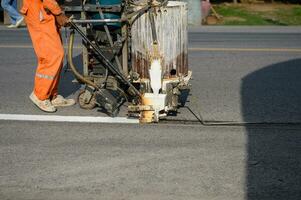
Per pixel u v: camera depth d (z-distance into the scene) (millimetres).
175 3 14766
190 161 11641
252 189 10258
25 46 27734
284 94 17625
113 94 15812
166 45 14180
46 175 10953
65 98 17203
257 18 42250
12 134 13547
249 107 16000
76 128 13984
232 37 31078
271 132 13656
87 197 9961
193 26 36938
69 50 14852
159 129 13852
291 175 10914
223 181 10609
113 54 14523
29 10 14719
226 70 21500
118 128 13945
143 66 14375
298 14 44688
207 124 14297
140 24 14094
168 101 14445
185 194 10055
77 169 11250
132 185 10438
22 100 16906
